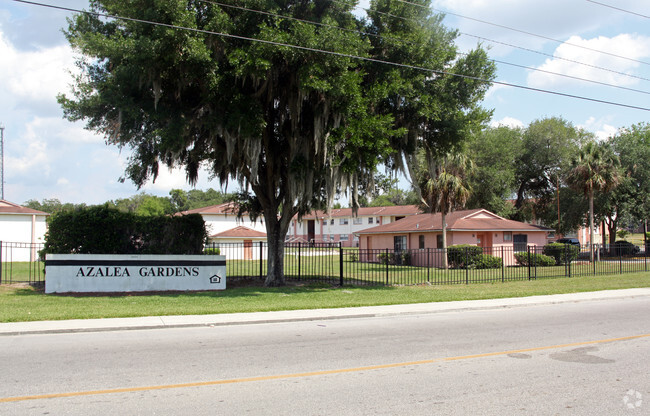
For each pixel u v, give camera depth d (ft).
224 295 57.26
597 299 56.29
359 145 53.42
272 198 68.64
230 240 159.63
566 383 21.94
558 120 172.45
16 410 18.34
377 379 22.74
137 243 67.10
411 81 58.59
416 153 65.00
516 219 189.16
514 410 18.33
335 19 56.85
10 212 130.93
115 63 53.21
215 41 50.26
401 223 142.61
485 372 23.93
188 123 54.44
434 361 26.30
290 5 56.03
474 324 39.37
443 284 72.08
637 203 138.21
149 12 46.96
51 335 34.78
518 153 166.09
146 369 24.67
